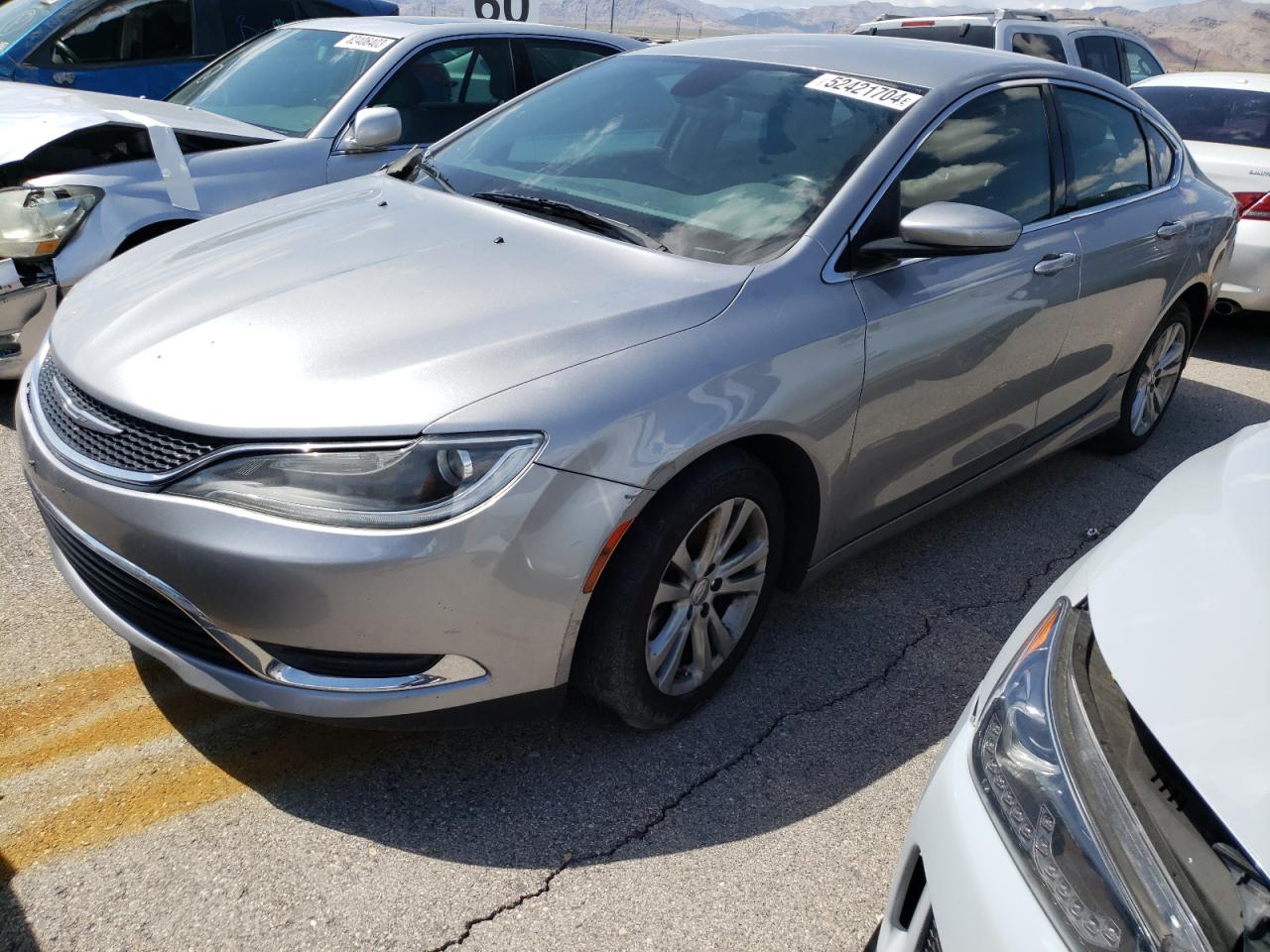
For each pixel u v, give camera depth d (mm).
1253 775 1192
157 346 2332
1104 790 1283
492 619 2125
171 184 4355
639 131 3262
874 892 2244
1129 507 4309
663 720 2600
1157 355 4633
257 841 2223
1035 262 3375
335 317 2363
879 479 3006
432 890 2137
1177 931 1151
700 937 2086
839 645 3141
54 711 2568
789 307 2604
